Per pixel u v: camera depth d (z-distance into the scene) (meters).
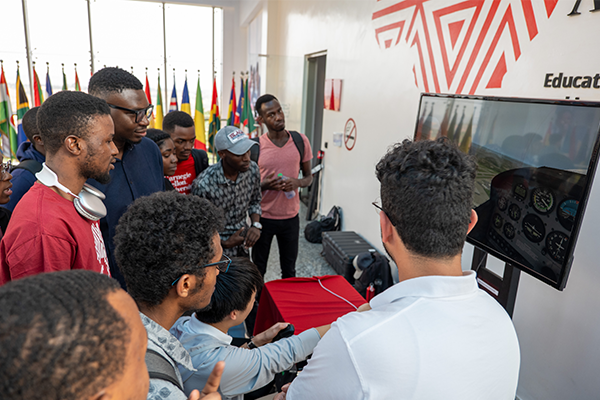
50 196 1.03
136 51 9.19
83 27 8.62
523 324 1.94
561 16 1.66
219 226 0.81
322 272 3.60
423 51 2.75
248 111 5.59
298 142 3.05
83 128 1.03
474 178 0.63
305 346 1.08
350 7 4.02
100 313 0.35
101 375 0.34
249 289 1.03
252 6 7.63
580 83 1.58
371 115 3.61
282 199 2.82
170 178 2.57
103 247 1.27
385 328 0.57
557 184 1.36
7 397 0.30
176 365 0.70
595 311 1.57
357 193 3.95
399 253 0.66
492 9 2.07
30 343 0.30
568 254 1.32
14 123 6.50
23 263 0.96
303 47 5.56
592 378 1.59
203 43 9.61
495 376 0.61
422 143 0.65
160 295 0.75
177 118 2.45
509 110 1.58
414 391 0.55
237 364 0.93
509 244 1.58
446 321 0.58
